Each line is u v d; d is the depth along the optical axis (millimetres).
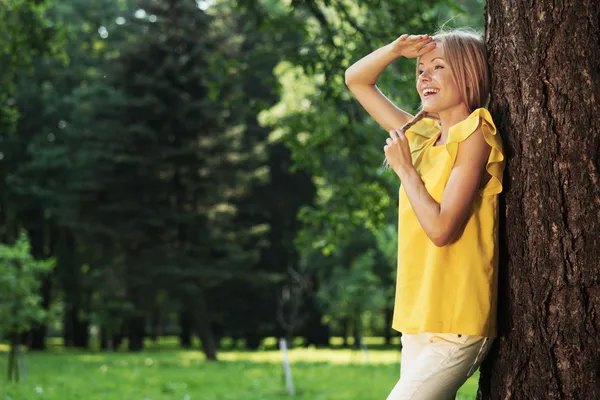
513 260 3104
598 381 2932
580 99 3021
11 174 34688
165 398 15836
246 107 13586
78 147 35312
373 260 29938
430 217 2943
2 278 18156
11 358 19016
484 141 2979
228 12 36875
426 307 3008
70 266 36844
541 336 3025
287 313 39312
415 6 11125
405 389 3023
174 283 28781
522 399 3061
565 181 3020
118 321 35469
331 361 28859
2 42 14250
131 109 28859
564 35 3053
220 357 32156
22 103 34844
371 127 12781
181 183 29922
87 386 18125
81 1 37781
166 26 29766
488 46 3266
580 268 2979
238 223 37281
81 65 37000
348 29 12695
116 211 29203
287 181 37938
